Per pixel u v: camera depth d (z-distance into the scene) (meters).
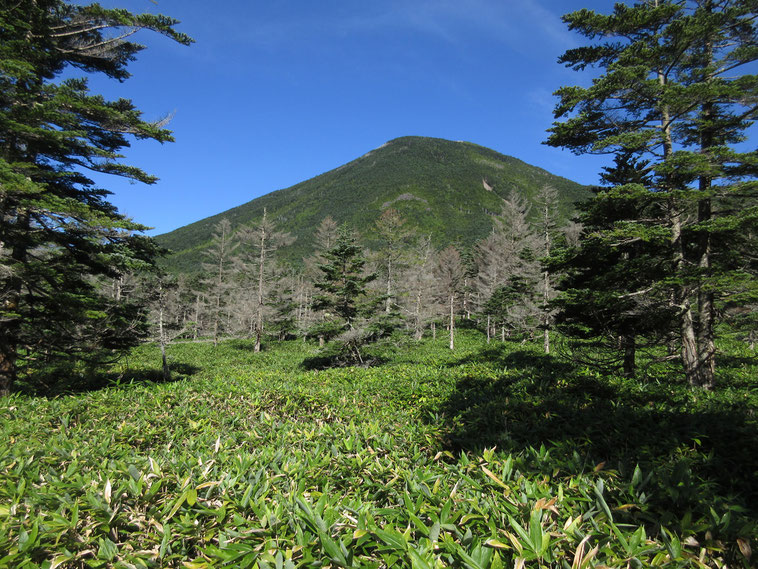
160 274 20.44
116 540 2.00
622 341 11.70
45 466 3.04
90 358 12.57
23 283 9.45
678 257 9.66
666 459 3.07
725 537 1.81
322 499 2.14
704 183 10.11
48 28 9.95
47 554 1.86
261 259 34.34
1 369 9.27
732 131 10.36
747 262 10.16
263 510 2.12
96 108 9.38
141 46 11.38
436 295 39.66
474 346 32.19
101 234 9.59
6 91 8.56
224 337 41.97
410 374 10.06
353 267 21.94
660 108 9.11
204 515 2.21
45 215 9.20
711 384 9.61
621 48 10.32
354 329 19.73
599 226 12.16
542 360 15.38
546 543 1.65
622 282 10.70
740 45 9.70
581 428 3.95
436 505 2.27
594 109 10.20
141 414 5.13
